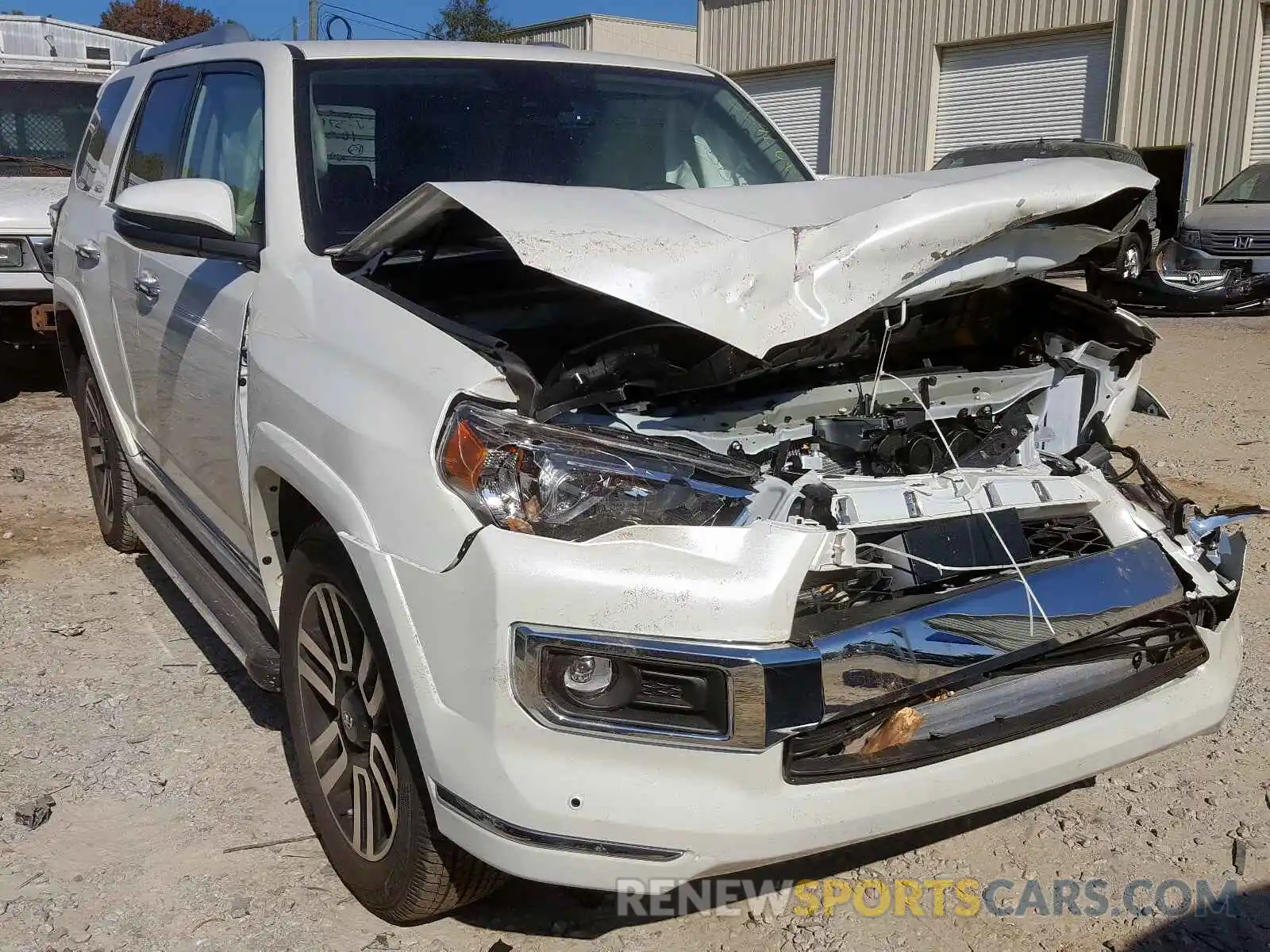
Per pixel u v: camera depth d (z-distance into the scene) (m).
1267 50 17.06
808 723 2.11
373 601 2.28
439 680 2.17
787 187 2.87
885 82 22.05
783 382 2.91
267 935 2.55
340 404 2.45
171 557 3.89
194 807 3.06
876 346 2.98
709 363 2.48
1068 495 2.81
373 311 2.58
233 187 3.51
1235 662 2.84
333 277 2.80
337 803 2.72
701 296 2.27
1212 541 2.88
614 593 2.07
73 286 4.67
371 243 2.76
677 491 2.23
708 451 2.43
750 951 2.54
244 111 3.56
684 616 2.08
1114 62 18.67
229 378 3.05
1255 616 4.34
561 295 2.88
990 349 3.41
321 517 2.69
